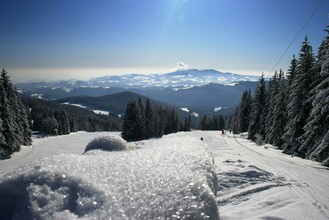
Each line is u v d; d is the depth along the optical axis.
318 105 16.88
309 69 23.28
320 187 7.73
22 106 50.16
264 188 7.18
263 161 13.63
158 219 1.36
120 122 156.25
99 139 3.82
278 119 31.31
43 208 1.42
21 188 1.57
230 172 8.59
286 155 21.70
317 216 5.13
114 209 1.39
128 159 2.17
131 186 1.61
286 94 31.39
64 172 1.68
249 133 47.22
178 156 2.41
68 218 1.32
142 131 66.19
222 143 34.66
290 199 6.23
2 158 35.28
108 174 1.75
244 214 5.14
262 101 46.78
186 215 1.43
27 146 47.69
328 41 16.14
